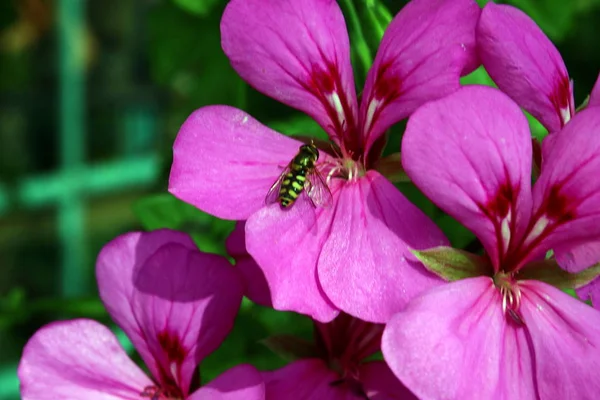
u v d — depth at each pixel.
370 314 0.29
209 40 0.40
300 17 0.30
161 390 0.31
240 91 0.37
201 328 0.30
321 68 0.31
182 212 0.36
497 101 0.28
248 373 0.29
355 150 0.31
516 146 0.29
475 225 0.29
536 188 0.29
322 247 0.29
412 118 0.28
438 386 0.28
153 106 0.65
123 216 0.70
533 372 0.29
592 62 0.47
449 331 0.28
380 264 0.29
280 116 0.37
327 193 0.30
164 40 0.41
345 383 0.30
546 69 0.30
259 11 0.30
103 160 0.70
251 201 0.29
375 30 0.32
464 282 0.29
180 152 0.29
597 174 0.29
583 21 0.46
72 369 0.31
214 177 0.29
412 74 0.30
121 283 0.31
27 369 0.31
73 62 0.52
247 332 0.36
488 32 0.29
